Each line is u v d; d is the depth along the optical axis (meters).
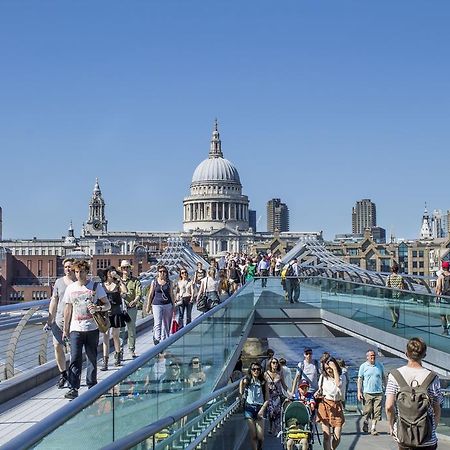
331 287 30.33
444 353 17.91
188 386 10.67
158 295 16.81
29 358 14.30
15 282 145.12
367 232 155.38
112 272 15.00
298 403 14.67
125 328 18.38
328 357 15.36
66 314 11.80
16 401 11.59
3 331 13.46
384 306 22.72
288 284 32.66
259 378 14.70
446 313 17.73
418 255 150.50
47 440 4.67
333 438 15.01
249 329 28.69
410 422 7.78
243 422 16.36
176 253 74.81
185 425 9.02
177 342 9.84
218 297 21.09
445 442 17.38
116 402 6.56
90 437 5.70
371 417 18.34
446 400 18.39
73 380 11.70
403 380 8.00
